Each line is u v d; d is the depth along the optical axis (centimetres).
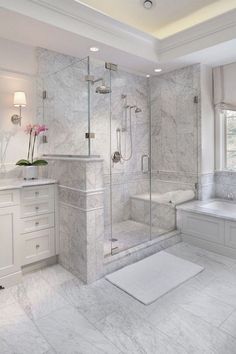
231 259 277
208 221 300
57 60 305
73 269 243
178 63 340
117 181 299
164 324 173
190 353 147
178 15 292
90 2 264
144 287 218
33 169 266
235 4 271
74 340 159
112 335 163
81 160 223
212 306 192
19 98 268
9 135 276
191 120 357
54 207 256
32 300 201
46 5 227
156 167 340
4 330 168
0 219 212
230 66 345
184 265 259
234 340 157
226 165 378
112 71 290
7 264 218
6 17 219
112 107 290
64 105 275
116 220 301
